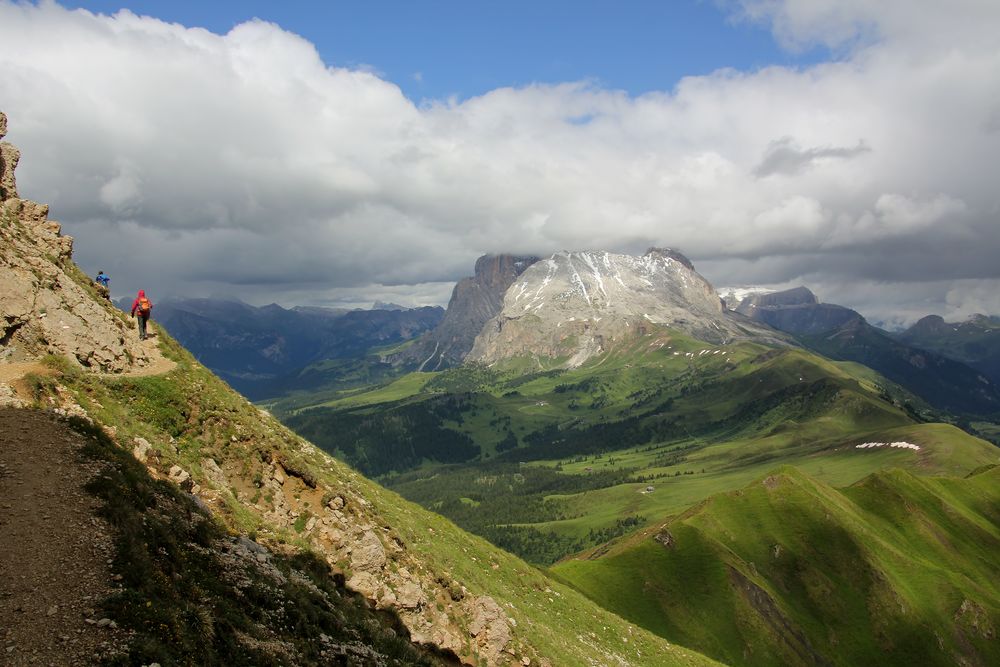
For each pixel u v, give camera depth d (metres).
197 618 24.33
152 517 29.38
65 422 33.00
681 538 165.88
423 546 58.88
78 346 43.41
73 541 24.86
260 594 29.89
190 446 43.03
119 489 29.17
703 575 155.50
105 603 22.25
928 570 174.75
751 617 147.00
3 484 26.89
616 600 146.12
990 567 190.00
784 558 174.25
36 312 42.47
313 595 34.72
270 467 47.28
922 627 159.50
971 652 157.12
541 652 54.53
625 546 177.62
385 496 70.38
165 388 45.34
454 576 56.75
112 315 50.69
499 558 77.25
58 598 21.95
